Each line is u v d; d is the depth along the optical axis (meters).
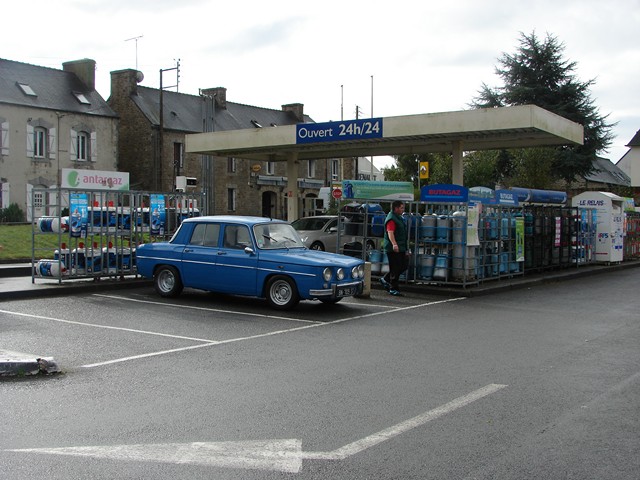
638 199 47.16
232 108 52.06
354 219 16.11
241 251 12.00
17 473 4.33
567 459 4.63
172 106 47.41
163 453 4.71
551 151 34.16
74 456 4.64
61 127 39.88
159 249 12.95
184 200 15.91
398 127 20.50
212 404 5.94
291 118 56.75
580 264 22.14
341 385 6.64
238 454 4.71
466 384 6.71
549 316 11.55
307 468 4.46
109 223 14.60
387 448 4.84
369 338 9.24
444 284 15.02
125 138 45.19
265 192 52.66
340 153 26.89
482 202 15.38
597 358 8.04
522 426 5.36
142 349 8.35
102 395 6.23
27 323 10.15
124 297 13.05
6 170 37.16
